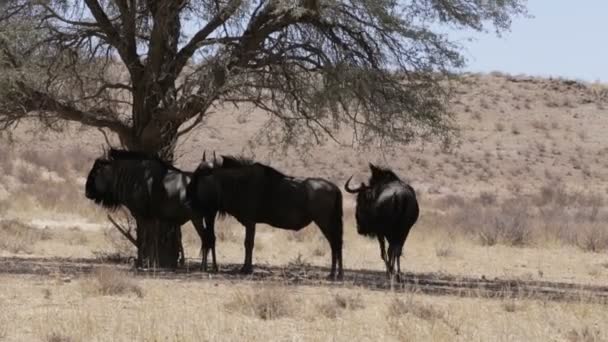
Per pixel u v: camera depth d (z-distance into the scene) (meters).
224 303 42.03
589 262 75.94
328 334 36.44
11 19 58.22
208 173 56.19
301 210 55.53
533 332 38.12
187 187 56.50
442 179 163.12
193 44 59.47
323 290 48.53
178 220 57.62
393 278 51.22
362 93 59.59
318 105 60.12
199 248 78.62
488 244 86.94
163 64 59.81
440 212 127.88
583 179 169.62
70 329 35.16
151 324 36.22
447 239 87.62
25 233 79.62
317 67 59.81
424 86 60.72
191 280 51.69
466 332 37.41
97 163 57.97
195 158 148.75
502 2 57.78
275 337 35.62
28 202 103.88
